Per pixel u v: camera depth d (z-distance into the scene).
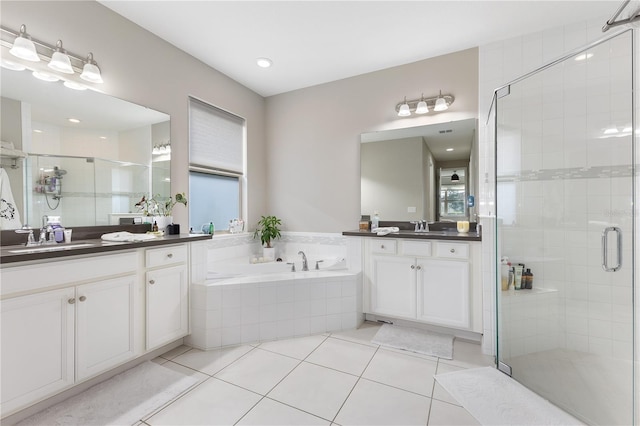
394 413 1.52
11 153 1.70
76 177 1.97
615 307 1.84
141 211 2.34
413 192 2.96
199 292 2.26
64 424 1.41
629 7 1.50
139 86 2.33
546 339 1.96
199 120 2.91
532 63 2.36
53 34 1.84
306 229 3.53
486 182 2.50
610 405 1.56
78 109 1.98
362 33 2.42
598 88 1.89
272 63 2.94
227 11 2.15
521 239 2.04
